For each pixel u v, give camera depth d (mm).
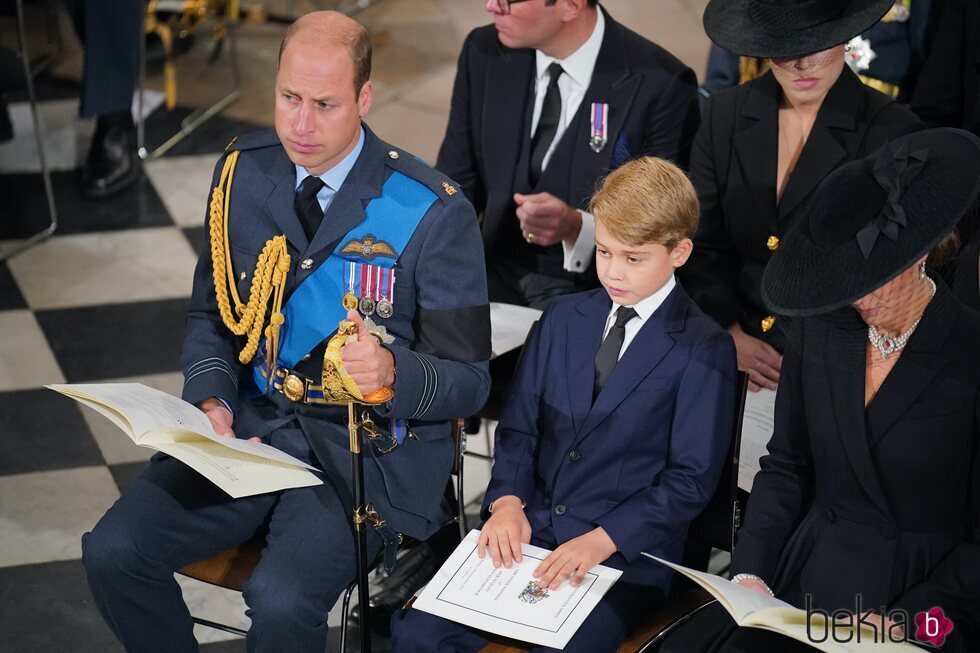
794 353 8422
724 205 11125
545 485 9156
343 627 8852
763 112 10867
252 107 20344
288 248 9211
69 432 13344
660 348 8766
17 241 16766
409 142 19203
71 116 19797
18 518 12070
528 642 7824
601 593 8180
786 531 8523
